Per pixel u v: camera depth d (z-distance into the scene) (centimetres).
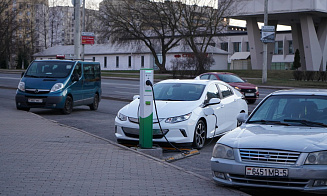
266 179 640
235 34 9506
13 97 2466
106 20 6038
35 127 1262
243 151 662
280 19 6838
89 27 10081
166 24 5975
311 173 616
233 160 666
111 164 809
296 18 6681
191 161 946
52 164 793
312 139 655
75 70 1783
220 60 7975
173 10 5816
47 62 1786
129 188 652
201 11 5709
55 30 12694
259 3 6172
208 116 1102
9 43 9300
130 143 1061
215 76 2495
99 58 8294
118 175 730
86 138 1094
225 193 647
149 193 630
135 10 5838
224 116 1182
